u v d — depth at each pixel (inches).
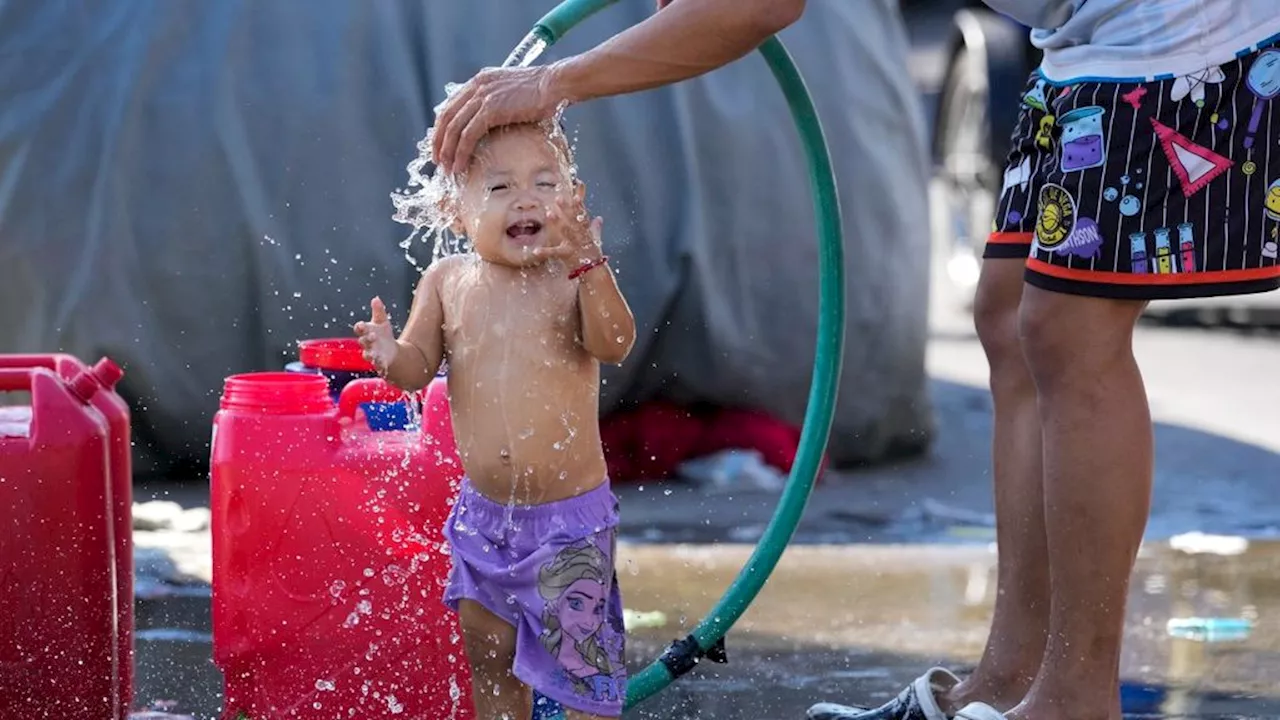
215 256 387.9
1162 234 196.5
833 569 336.2
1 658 212.8
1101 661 202.1
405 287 395.2
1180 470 450.6
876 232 433.1
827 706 234.5
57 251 385.7
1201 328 762.8
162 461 403.5
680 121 411.2
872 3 456.8
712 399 424.2
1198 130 195.6
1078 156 199.3
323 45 395.9
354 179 393.1
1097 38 202.7
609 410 421.1
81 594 215.3
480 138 191.2
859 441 446.6
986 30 794.8
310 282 391.9
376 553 213.2
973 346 715.4
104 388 233.9
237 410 214.8
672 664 227.6
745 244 417.7
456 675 215.9
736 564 338.6
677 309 411.2
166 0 394.3
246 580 213.2
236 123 390.0
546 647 189.6
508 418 191.6
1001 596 224.2
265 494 211.3
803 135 232.4
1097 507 198.7
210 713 235.1
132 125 386.6
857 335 432.8
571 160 196.2
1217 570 336.8
